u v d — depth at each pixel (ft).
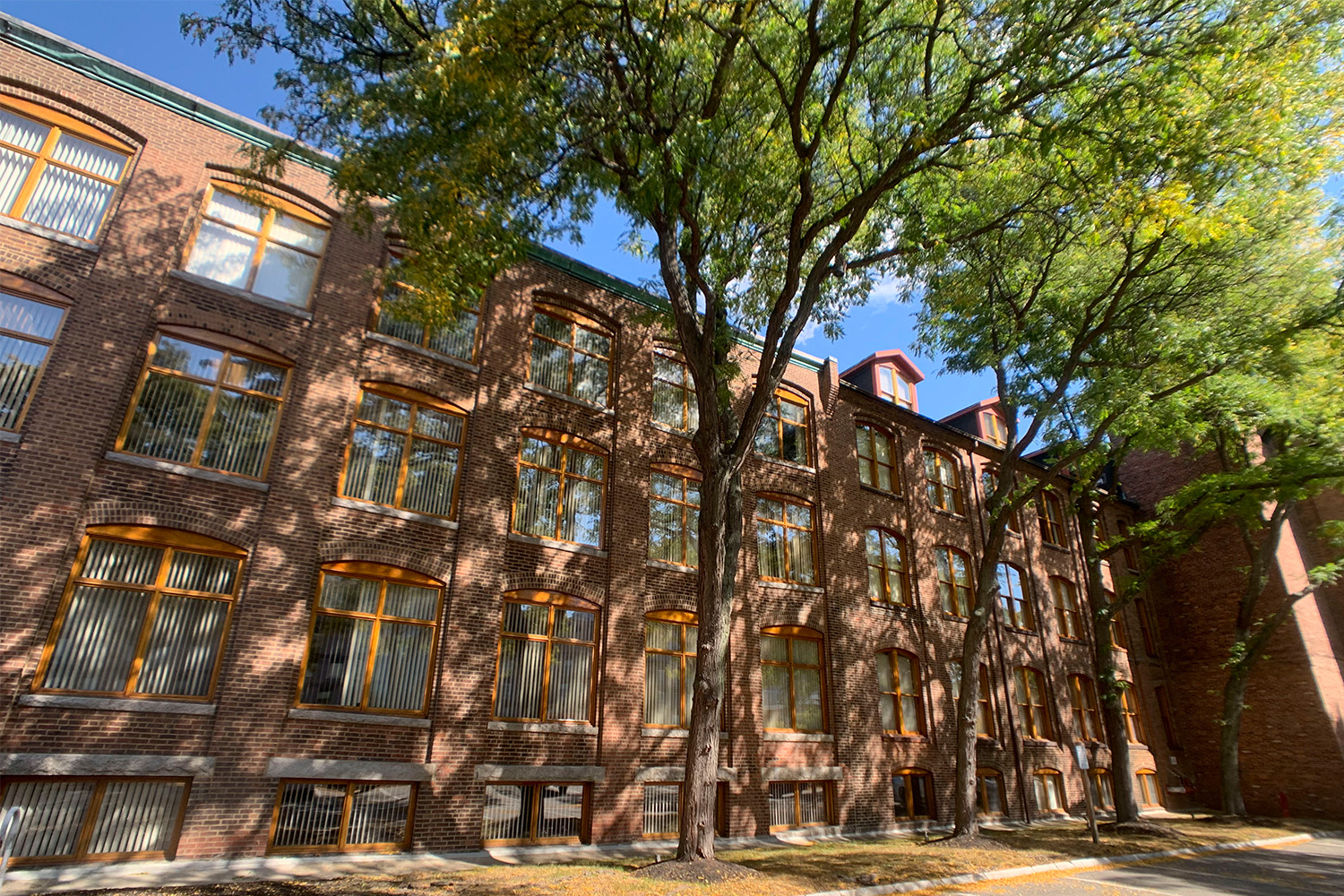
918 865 45.16
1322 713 90.43
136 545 39.81
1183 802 98.84
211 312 44.34
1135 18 37.96
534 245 49.55
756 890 35.06
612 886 34.40
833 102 39.32
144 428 41.32
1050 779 83.41
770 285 55.42
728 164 44.98
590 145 42.19
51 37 42.78
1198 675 103.09
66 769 34.68
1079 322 66.13
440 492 50.65
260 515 42.98
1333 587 102.53
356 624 45.01
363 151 37.22
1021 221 57.41
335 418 46.85
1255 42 37.37
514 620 51.47
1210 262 59.00
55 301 40.19
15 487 36.47
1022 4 37.04
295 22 38.88
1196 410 67.87
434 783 44.45
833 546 71.87
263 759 39.58
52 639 36.55
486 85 33.55
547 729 50.14
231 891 32.22
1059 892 40.34
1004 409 67.62
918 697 74.54
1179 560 108.17
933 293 65.10
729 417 48.80
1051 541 98.94
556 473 56.65
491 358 54.85
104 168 43.78
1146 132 38.52
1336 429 66.13
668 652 58.39
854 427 79.05
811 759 63.16
